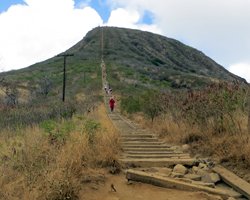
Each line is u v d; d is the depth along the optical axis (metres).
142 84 90.88
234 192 9.20
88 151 10.59
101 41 185.75
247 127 12.09
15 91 43.06
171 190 9.22
